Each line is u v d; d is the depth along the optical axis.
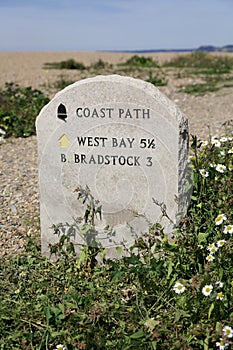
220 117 3.88
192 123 3.64
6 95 4.23
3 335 1.51
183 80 6.41
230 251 1.52
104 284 1.69
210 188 1.81
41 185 1.88
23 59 12.84
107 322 1.51
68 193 1.86
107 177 1.82
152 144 1.76
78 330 1.46
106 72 7.81
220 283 1.43
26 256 1.91
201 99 4.85
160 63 10.01
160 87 5.76
